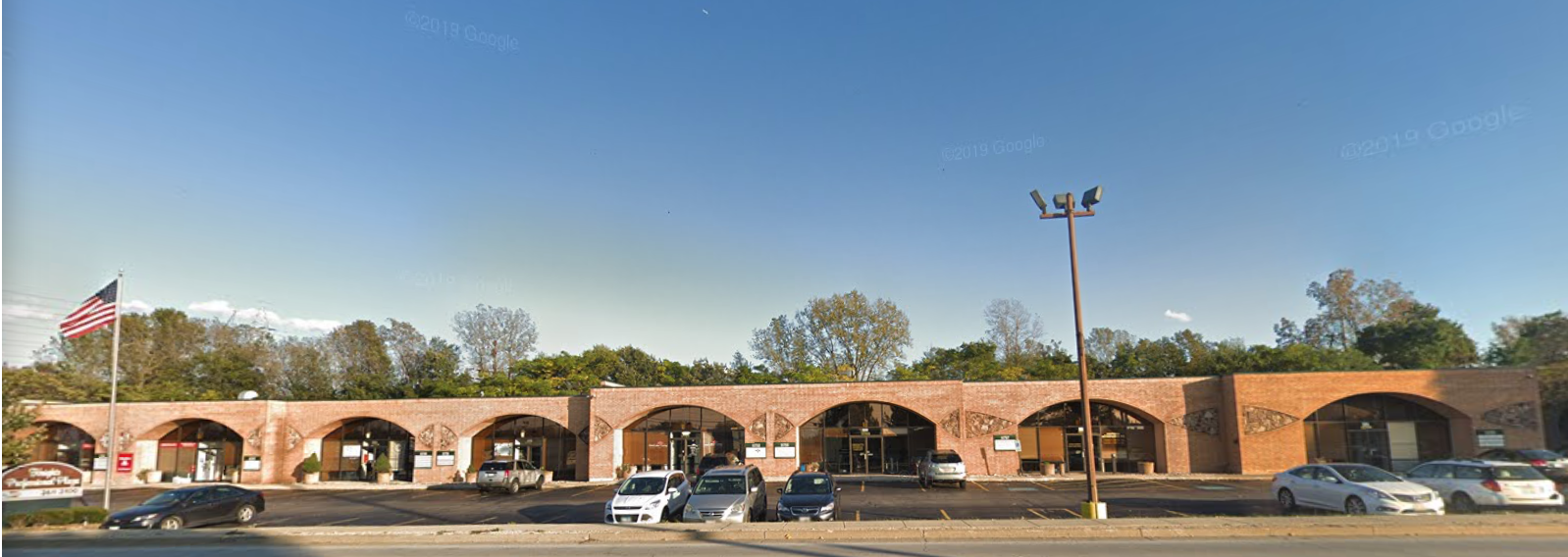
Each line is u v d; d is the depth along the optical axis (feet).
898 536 55.93
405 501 107.65
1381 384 120.78
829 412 139.23
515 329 226.79
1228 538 53.88
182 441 149.28
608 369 221.66
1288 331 248.73
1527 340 140.36
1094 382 129.49
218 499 80.59
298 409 144.77
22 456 94.07
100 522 77.77
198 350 224.94
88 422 146.30
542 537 58.59
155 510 74.64
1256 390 123.34
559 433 144.97
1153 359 211.20
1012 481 120.98
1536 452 100.27
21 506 81.51
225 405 143.54
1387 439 124.26
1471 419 118.01
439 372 215.72
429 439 140.87
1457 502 69.62
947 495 98.99
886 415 138.10
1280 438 121.70
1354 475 70.49
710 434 139.44
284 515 92.27
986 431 129.70
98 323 89.40
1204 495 92.73
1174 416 128.16
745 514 66.69
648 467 138.41
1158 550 49.03
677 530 58.75
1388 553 46.93
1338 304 230.68
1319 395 121.90
